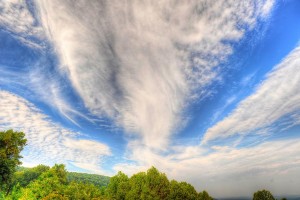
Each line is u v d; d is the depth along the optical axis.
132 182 49.16
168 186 46.31
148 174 48.09
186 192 43.94
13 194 50.47
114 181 52.78
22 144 50.22
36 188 50.00
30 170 89.81
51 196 45.97
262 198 43.06
